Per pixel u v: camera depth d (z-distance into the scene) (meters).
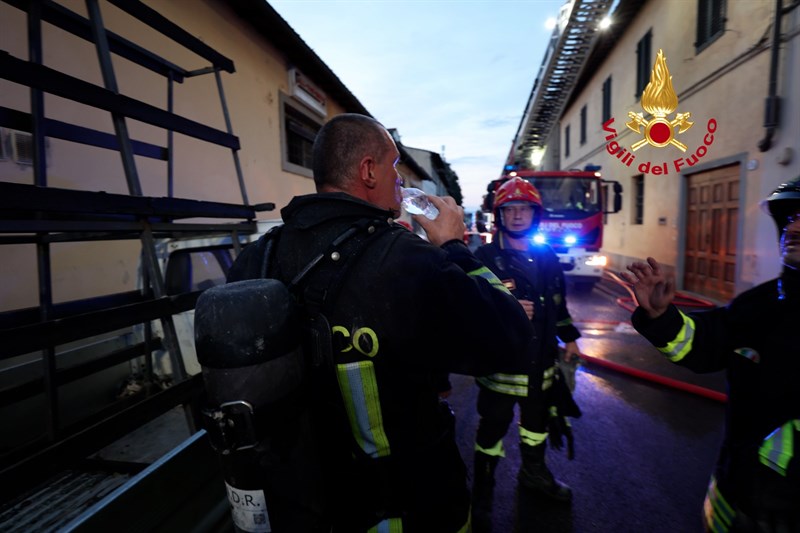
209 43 4.83
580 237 7.58
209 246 2.34
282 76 6.58
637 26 9.08
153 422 1.78
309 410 0.85
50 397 1.25
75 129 1.94
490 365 0.86
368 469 0.89
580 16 8.90
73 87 1.27
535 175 7.81
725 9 6.05
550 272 2.07
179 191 4.34
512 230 2.04
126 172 1.46
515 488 2.33
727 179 6.36
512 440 2.86
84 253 3.13
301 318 0.87
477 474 2.10
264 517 0.79
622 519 2.09
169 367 2.16
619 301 6.91
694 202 7.32
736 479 1.08
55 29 3.09
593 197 7.66
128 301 1.95
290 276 0.92
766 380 1.06
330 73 7.38
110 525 0.85
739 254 5.88
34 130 1.54
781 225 1.14
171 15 4.27
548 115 15.53
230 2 5.17
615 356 4.42
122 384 2.12
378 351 0.84
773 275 5.30
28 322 1.49
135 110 1.50
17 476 0.82
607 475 2.43
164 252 2.39
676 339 1.17
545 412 2.05
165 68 2.46
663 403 3.33
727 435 1.17
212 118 4.85
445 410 1.07
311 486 0.83
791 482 0.97
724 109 6.16
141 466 1.47
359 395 0.85
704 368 1.20
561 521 2.07
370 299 0.84
